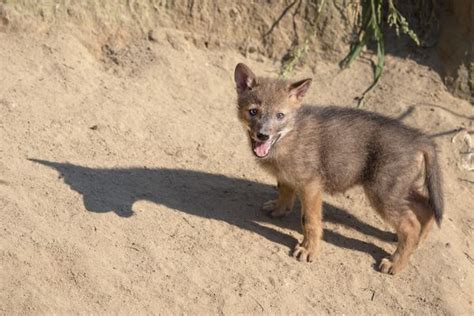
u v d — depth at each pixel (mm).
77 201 8680
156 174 9531
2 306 7508
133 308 7742
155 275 8055
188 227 8727
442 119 10852
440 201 8562
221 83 11266
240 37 11711
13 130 9523
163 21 11625
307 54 11664
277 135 8609
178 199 9172
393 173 8570
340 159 8750
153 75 11094
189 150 10078
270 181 9914
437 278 8633
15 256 7867
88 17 11320
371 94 11266
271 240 8844
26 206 8430
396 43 11633
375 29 11266
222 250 8516
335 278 8477
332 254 8797
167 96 10883
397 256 8672
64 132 9742
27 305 7539
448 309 8320
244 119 8922
